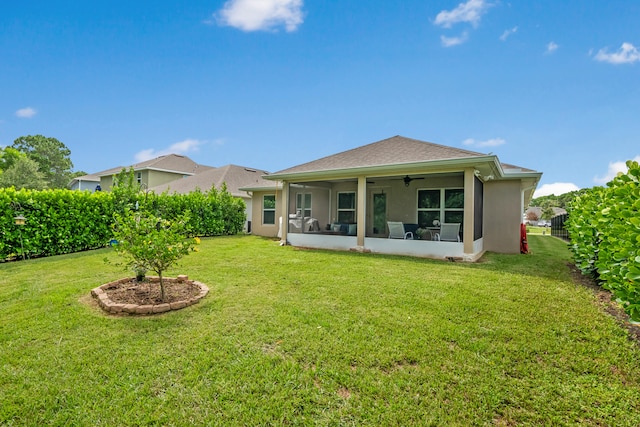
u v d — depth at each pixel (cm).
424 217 1223
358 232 1061
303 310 454
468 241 867
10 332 384
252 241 1362
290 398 266
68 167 5509
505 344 352
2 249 838
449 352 335
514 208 1091
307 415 247
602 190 652
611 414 248
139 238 487
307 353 333
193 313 444
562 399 264
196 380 289
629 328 396
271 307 468
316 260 860
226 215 1673
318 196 1485
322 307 468
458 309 458
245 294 533
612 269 419
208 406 257
